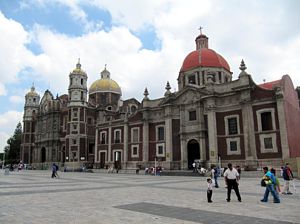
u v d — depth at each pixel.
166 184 25.12
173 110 51.56
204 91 46.53
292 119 41.00
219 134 44.34
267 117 39.81
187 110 49.31
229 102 44.19
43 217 9.94
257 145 39.81
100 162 63.22
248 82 41.59
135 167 55.03
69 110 75.81
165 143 51.34
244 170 39.62
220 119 44.78
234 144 42.53
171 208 11.91
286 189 17.61
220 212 11.02
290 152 37.41
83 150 74.00
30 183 25.67
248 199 14.77
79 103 75.62
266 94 40.00
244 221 9.38
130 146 57.09
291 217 10.04
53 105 85.12
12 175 43.12
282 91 38.41
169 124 51.00
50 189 19.86
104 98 85.44
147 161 53.34
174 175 43.97
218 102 45.41
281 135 37.44
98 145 64.38
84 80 78.19
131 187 21.91
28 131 97.31
